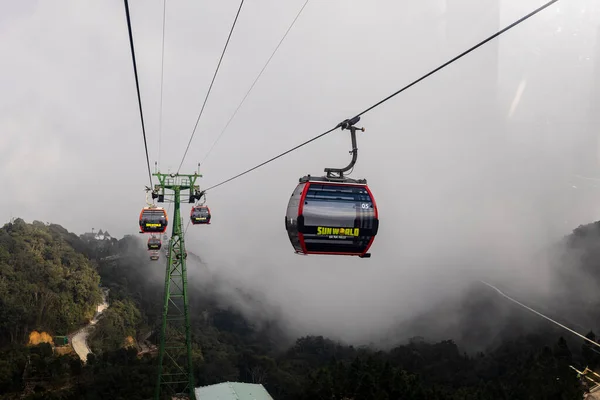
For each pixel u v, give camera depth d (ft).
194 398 128.26
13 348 191.83
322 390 179.22
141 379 178.91
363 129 42.86
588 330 287.07
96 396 164.96
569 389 169.89
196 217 131.13
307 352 347.56
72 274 276.41
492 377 241.35
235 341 343.87
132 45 33.60
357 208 42.06
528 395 182.09
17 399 159.12
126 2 28.43
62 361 189.78
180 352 236.84
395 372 198.29
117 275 355.56
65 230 393.09
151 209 116.67
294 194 43.09
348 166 42.98
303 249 42.73
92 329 256.93
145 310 330.75
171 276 133.80
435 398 172.35
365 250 42.96
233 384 177.37
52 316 243.40
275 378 251.19
